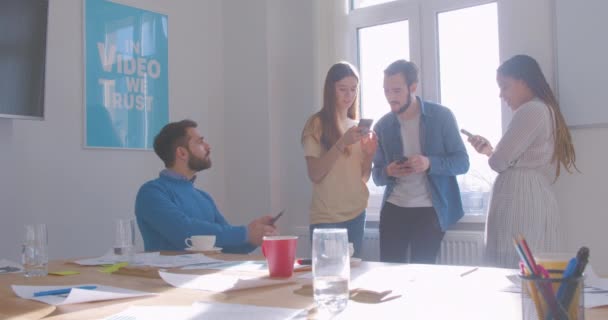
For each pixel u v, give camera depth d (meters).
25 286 1.40
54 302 1.20
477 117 3.29
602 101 2.80
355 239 2.98
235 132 3.98
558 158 2.60
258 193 3.85
